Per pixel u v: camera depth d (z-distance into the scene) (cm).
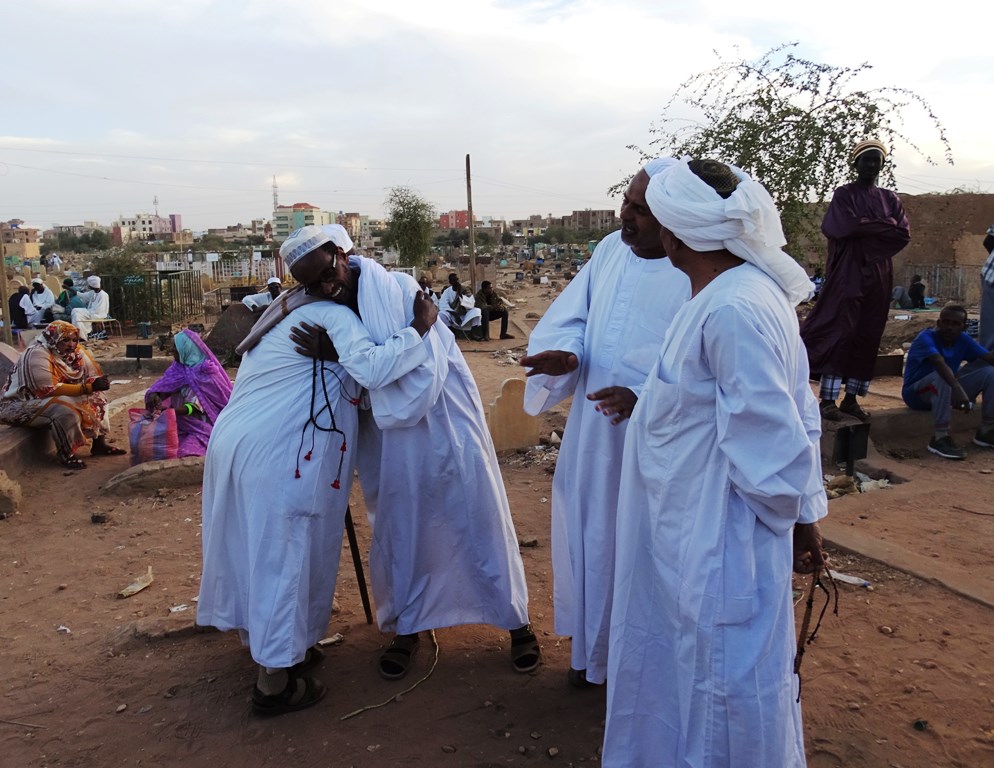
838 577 453
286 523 319
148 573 495
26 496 674
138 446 721
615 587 255
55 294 2703
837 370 669
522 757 303
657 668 247
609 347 303
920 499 584
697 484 226
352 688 353
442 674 363
